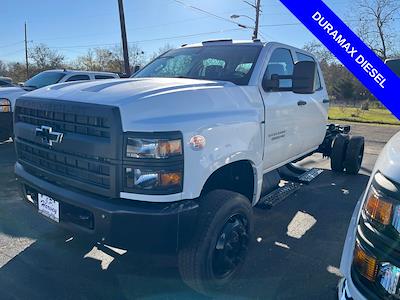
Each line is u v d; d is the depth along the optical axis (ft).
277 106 12.78
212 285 9.39
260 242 13.12
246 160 10.82
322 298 9.86
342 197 18.56
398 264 5.22
